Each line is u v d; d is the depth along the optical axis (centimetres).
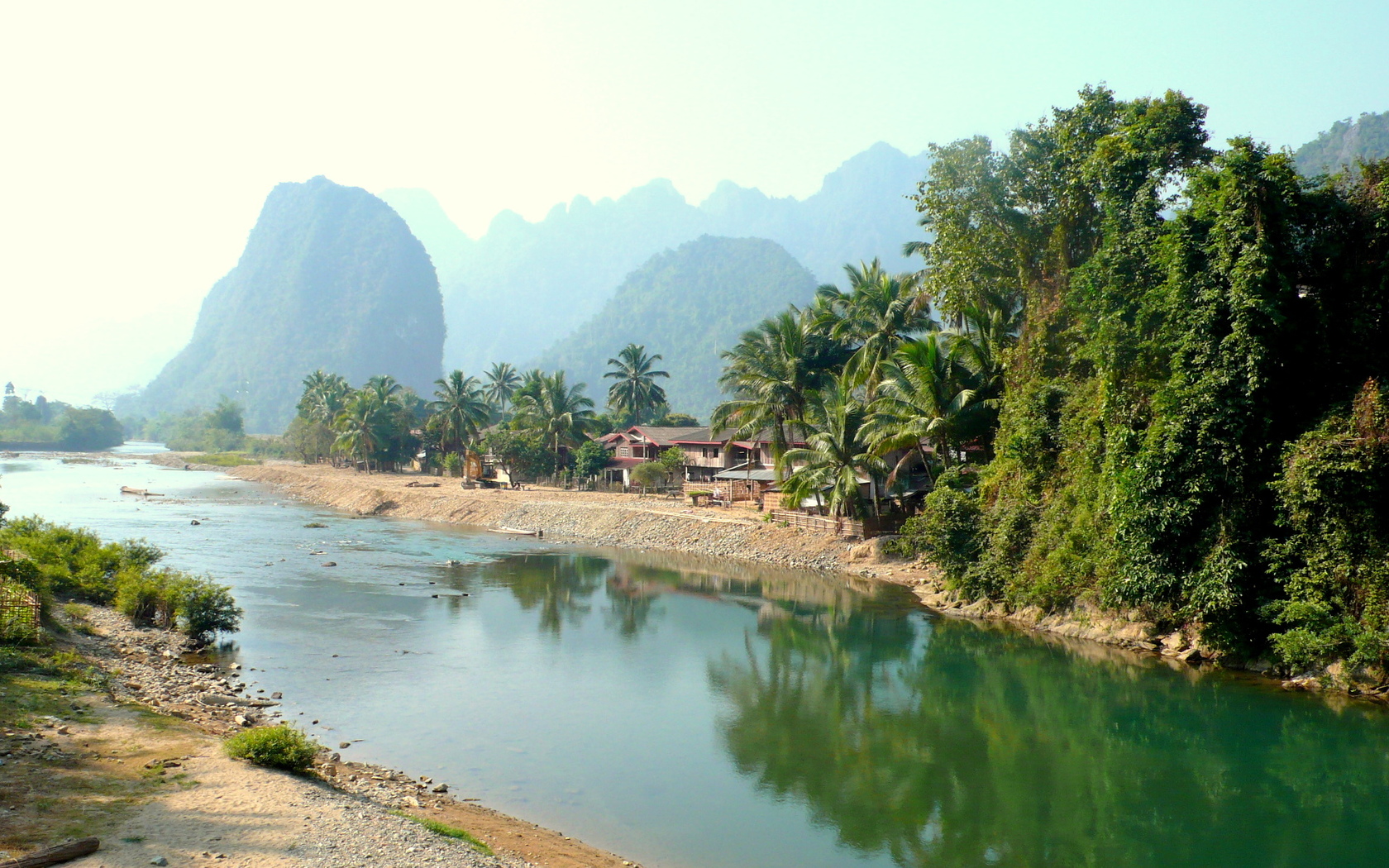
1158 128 3697
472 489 10425
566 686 3209
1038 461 4316
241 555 6125
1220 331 3186
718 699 3075
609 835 2002
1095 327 3891
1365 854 1950
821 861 1905
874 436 5488
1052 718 2872
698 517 7256
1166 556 3341
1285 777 2370
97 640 3134
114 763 1800
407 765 2384
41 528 4859
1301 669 3084
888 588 5138
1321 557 2944
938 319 6594
